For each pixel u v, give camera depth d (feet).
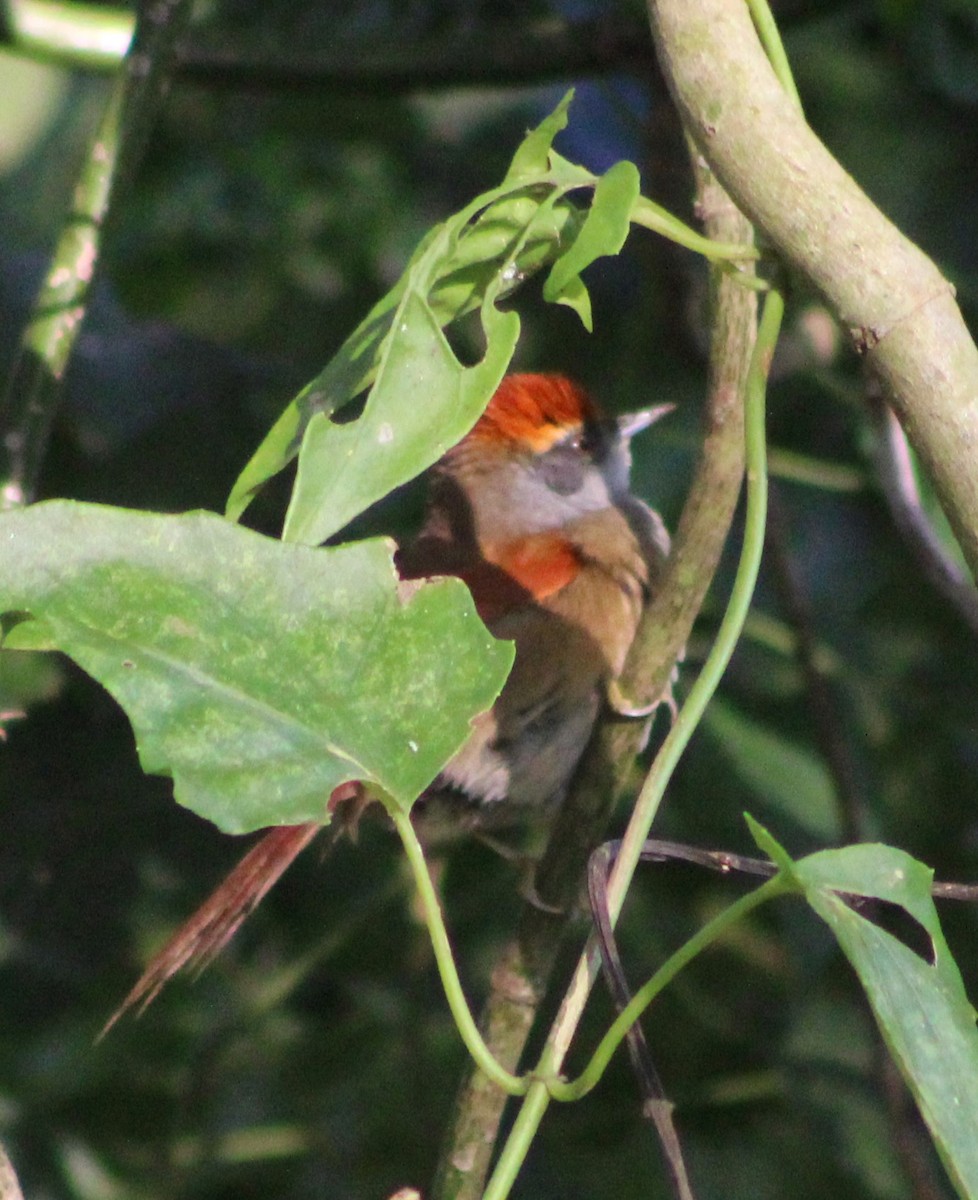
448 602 13.33
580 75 31.99
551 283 13.91
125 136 24.98
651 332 34.96
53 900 32.63
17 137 39.32
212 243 39.06
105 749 32.22
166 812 32.63
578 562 29.12
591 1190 32.07
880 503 34.09
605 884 15.38
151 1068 34.04
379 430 13.14
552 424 31.30
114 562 12.70
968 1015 12.51
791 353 33.81
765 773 30.58
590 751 21.85
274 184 39.22
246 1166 33.65
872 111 39.52
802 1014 31.94
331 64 32.53
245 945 34.68
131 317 38.11
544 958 22.38
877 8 34.01
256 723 12.85
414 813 28.66
